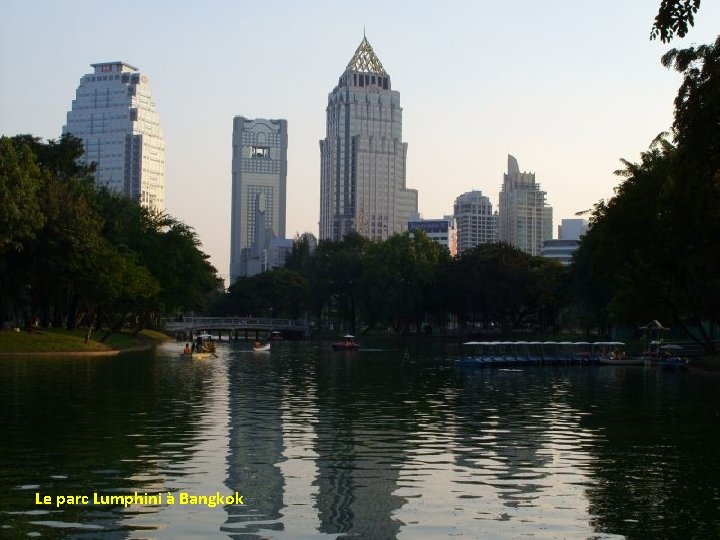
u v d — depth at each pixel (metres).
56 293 111.50
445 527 21.25
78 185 115.06
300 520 21.80
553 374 79.38
